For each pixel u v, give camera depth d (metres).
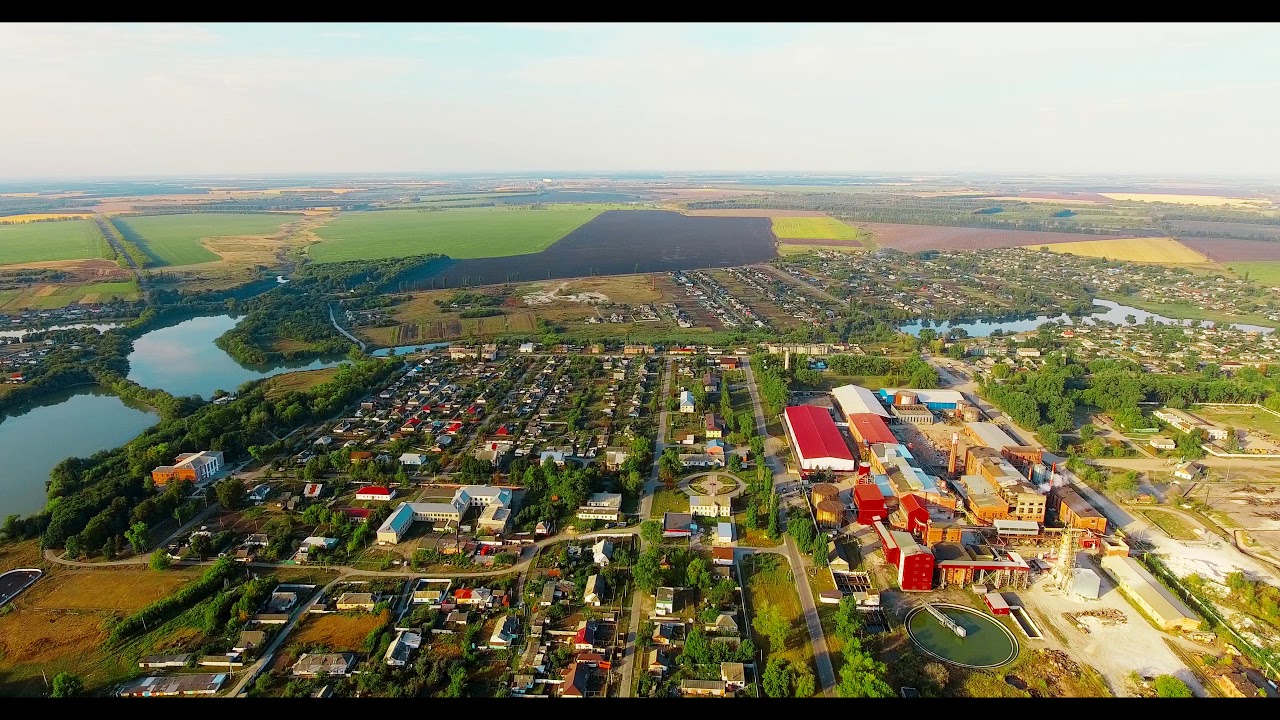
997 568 169.88
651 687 137.38
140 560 181.25
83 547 181.62
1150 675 141.50
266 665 143.00
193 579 173.25
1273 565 178.25
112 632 150.38
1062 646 150.12
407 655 145.00
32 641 149.50
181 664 143.12
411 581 173.00
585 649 148.25
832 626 156.38
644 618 159.12
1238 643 148.62
